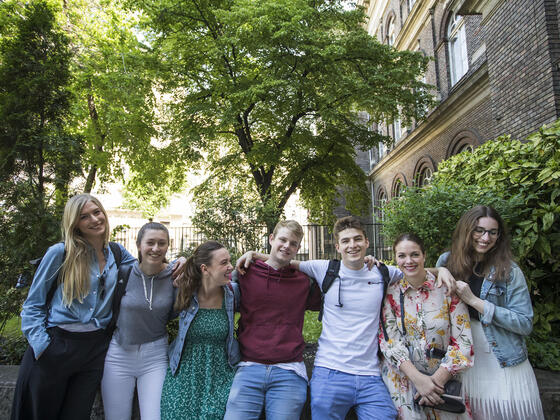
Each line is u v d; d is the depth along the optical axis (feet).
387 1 59.98
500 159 12.17
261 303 8.35
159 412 7.72
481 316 7.14
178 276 8.41
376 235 44.83
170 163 40.81
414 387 7.29
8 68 14.28
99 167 34.50
